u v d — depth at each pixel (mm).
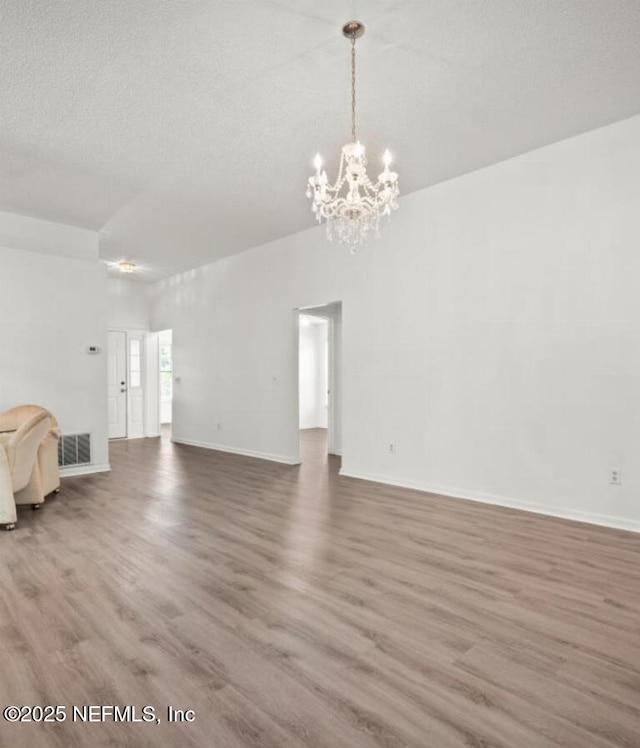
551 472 3893
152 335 9086
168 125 3521
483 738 1515
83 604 2410
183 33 2566
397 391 4957
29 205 5078
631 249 3504
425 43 2668
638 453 3475
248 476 5438
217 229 5898
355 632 2145
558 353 3854
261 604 2406
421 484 4758
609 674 1840
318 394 10086
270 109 3326
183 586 2613
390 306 5016
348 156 2916
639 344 3469
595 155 3666
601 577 2713
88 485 5012
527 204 4023
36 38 2586
